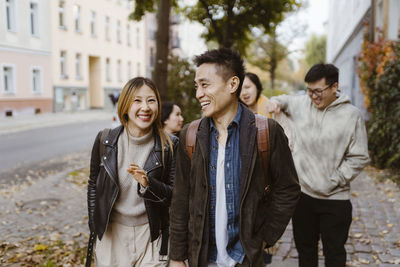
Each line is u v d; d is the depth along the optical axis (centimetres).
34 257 364
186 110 795
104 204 215
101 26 3061
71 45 2664
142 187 205
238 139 167
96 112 2777
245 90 333
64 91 2591
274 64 2161
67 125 1836
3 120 1919
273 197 174
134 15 618
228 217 167
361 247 382
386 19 857
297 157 268
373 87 743
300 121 271
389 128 671
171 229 183
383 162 725
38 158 952
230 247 171
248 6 557
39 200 584
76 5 2698
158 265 220
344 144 253
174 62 805
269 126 165
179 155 178
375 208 511
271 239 172
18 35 2097
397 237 406
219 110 164
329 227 261
